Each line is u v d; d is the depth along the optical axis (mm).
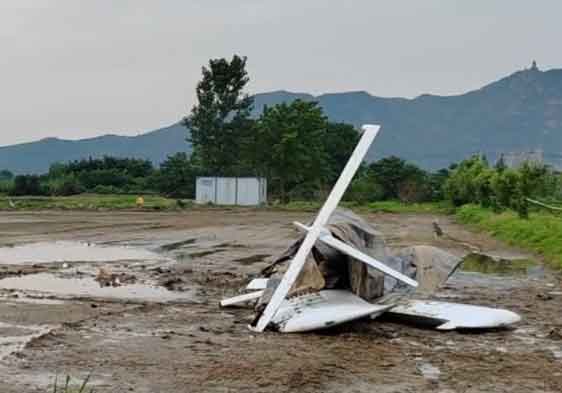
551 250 26125
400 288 13656
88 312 13758
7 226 37594
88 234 33000
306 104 84500
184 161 92125
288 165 82125
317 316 12312
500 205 43406
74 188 87812
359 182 80000
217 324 12953
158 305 14828
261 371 9727
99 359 10227
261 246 28125
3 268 20156
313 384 9219
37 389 8711
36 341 11172
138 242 29359
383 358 10688
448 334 12547
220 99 89500
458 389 9180
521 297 17047
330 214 13586
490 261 25062
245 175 88312
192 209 62906
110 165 101062
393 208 68375
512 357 10961
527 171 37688
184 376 9438
